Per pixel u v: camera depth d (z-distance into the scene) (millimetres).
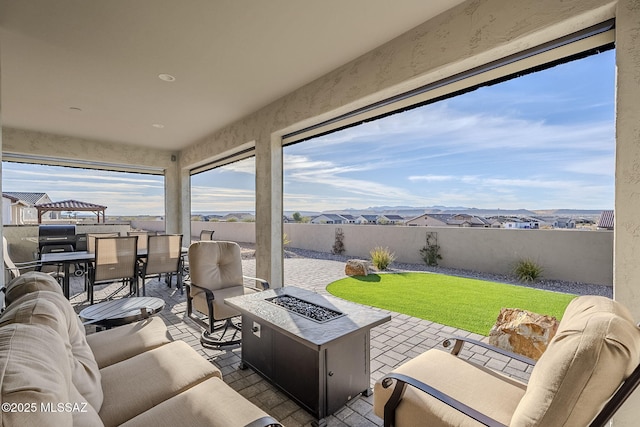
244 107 4371
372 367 2639
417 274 6742
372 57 2898
